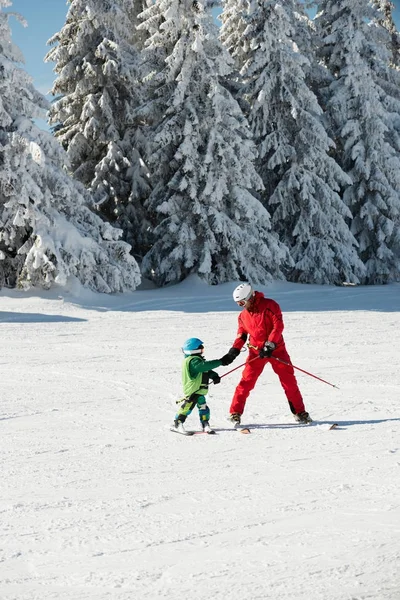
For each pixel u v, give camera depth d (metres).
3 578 2.92
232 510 3.80
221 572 2.91
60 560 3.12
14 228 21.22
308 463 4.83
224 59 25.14
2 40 21.31
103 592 2.75
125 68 27.17
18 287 21.09
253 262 26.41
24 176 20.53
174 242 25.64
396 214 31.09
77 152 28.42
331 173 29.34
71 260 21.06
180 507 3.89
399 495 3.96
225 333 14.05
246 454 5.19
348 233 29.34
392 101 33.59
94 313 18.39
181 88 24.58
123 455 5.22
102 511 3.84
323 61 33.47
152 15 26.66
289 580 2.79
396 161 31.19
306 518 3.60
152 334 14.09
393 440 5.46
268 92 28.30
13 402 7.50
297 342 12.42
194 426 6.31
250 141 25.55
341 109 31.12
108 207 28.80
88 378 9.16
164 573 2.93
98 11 26.91
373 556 3.01
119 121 28.88
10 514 3.82
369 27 32.12
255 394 7.83
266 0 28.22
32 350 12.06
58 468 4.84
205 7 24.78
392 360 10.22
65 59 28.14
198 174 24.95
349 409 6.86
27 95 21.27
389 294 23.33
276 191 29.16
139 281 22.94
